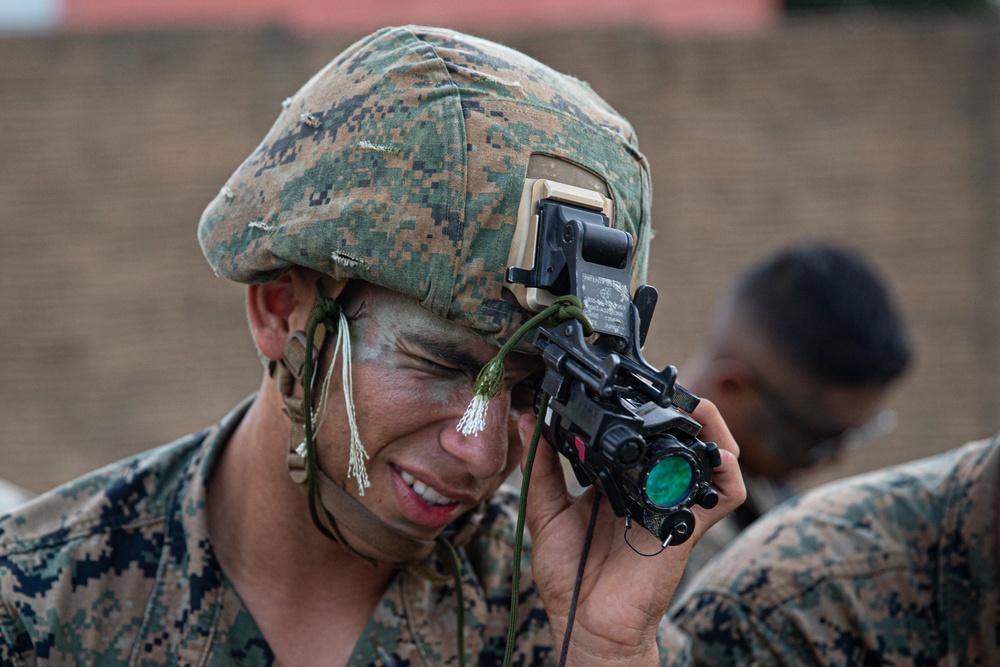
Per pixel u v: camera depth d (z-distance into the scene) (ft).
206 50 36.86
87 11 40.96
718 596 9.04
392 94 6.49
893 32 36.55
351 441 6.55
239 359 36.52
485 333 6.29
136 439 36.37
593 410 5.68
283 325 7.05
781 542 9.19
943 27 36.40
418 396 6.48
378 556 6.98
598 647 6.89
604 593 6.94
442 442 6.53
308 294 6.81
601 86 36.58
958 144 36.35
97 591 7.13
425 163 6.29
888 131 36.58
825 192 36.58
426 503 6.78
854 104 36.58
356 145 6.45
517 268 6.16
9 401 36.45
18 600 6.87
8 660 6.76
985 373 36.14
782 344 11.68
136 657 7.05
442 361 6.47
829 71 36.58
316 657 7.43
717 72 36.58
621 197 6.66
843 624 8.87
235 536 7.50
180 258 36.70
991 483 9.07
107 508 7.41
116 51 36.86
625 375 5.94
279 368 7.00
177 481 7.66
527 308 6.23
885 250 36.50
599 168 6.58
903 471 9.76
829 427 11.97
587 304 5.97
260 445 7.31
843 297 11.66
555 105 6.62
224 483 7.65
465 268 6.23
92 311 36.68
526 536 8.11
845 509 9.38
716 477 6.69
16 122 36.81
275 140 6.91
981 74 36.29
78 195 36.86
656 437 5.70
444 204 6.23
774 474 12.38
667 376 5.72
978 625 8.98
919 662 8.95
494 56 6.69
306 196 6.52
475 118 6.37
